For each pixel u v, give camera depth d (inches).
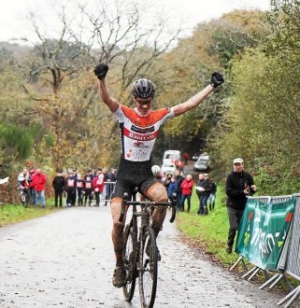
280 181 693.3
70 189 1263.5
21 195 1087.6
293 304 307.3
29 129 1346.0
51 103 1620.3
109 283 347.9
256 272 382.0
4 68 1888.5
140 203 261.4
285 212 339.3
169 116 275.7
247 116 883.4
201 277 385.1
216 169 1366.9
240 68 991.0
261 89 598.2
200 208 1032.8
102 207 1269.7
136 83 268.4
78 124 1662.2
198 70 1822.1
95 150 1688.0
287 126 534.9
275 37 494.3
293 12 480.1
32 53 1823.3
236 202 467.5
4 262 411.8
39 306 281.1
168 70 1936.5
